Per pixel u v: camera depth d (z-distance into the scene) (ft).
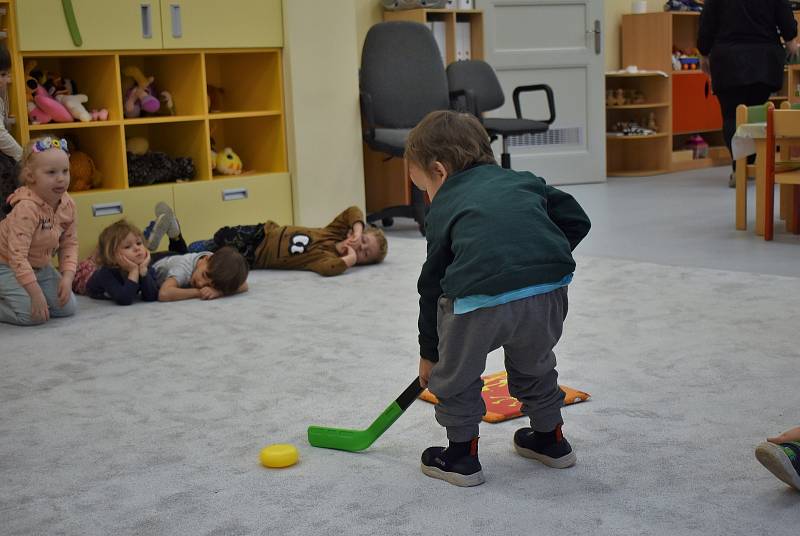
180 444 6.61
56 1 12.78
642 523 5.17
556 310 5.57
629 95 23.77
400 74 16.24
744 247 13.44
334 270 12.32
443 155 5.64
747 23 18.49
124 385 8.02
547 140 21.84
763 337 8.74
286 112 15.28
